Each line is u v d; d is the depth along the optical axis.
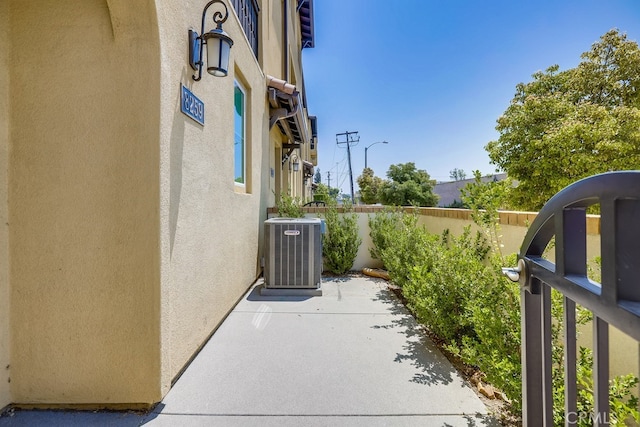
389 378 2.24
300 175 13.41
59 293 1.89
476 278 2.40
